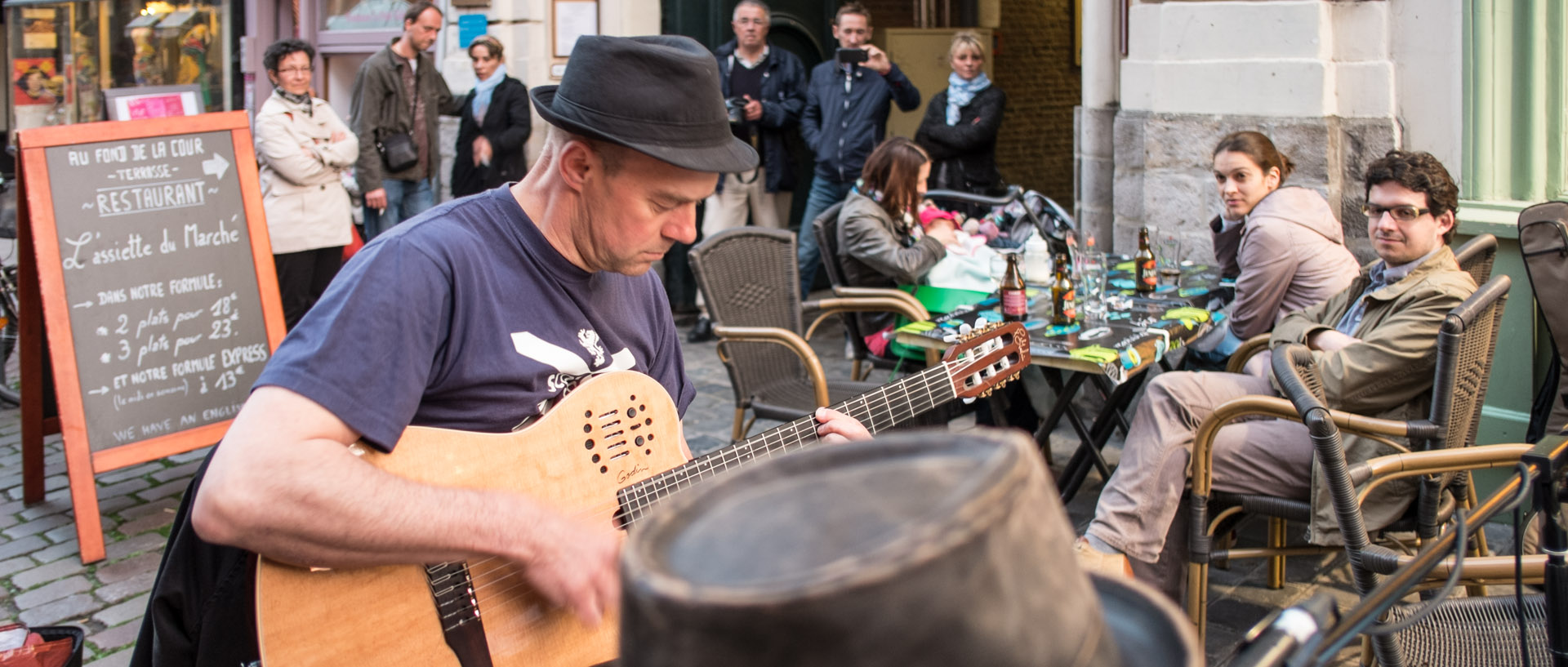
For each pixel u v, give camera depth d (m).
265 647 1.64
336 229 5.85
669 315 2.07
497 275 1.72
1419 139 4.17
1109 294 4.15
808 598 0.50
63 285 3.94
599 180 1.69
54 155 3.96
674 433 1.92
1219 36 4.52
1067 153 10.04
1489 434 3.94
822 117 6.51
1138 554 2.88
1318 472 2.74
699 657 0.52
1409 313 2.82
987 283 4.50
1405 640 2.14
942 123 6.39
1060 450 4.67
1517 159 3.96
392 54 6.48
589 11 6.74
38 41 7.94
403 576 1.71
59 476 4.60
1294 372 2.40
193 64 7.89
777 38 7.21
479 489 1.62
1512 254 3.84
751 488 0.58
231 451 1.49
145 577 3.70
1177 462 2.87
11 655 2.13
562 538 1.60
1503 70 3.92
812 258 6.65
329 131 5.80
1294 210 3.84
